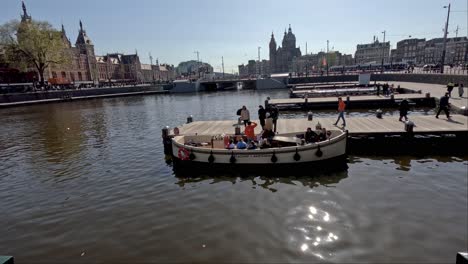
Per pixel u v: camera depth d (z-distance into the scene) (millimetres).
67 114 44375
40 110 52156
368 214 9344
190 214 10031
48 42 69688
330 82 77750
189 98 71750
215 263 7305
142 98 76250
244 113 19188
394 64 92062
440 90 38156
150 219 9844
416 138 16859
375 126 18828
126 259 7699
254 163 13914
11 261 3018
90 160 17672
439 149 16422
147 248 8141
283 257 7395
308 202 10445
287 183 12406
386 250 7473
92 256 7926
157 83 104500
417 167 13680
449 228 8375
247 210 10078
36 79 81062
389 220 8930
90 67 122000
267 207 10219
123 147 20719
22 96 63812
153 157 17656
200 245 8117
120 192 12414
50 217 10461
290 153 13648
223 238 8406
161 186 12836
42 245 8656
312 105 35875
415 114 28406
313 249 7664
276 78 93312
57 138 25422
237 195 11422
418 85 47750
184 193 11930
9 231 9633
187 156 14719
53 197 12305
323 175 13133
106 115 41344
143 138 23672
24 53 68750
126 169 15539
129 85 94562
